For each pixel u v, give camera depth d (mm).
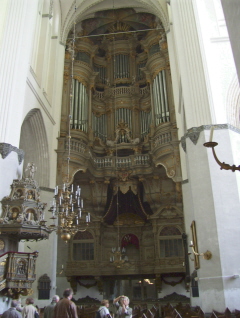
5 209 10695
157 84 20250
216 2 14648
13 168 11547
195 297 14008
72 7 20219
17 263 9766
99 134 21656
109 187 20500
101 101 22734
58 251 18875
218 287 10367
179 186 16359
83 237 19203
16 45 12992
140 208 19688
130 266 18234
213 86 13016
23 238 11297
